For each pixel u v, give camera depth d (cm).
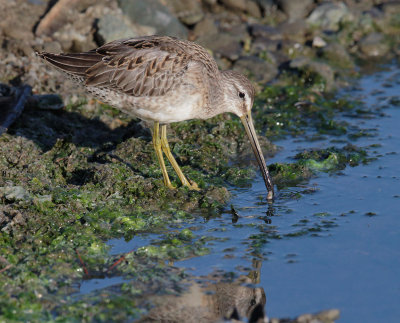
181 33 1864
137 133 1448
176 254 1046
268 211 1209
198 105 1230
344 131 1571
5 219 1080
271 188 1266
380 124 1608
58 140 1353
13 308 872
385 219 1175
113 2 1855
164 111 1214
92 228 1103
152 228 1127
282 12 2103
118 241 1081
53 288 938
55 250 1027
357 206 1227
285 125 1611
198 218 1176
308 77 1808
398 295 948
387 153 1452
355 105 1711
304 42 2030
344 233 1127
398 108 1689
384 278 991
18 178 1206
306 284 977
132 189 1219
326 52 1948
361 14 2158
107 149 1397
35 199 1112
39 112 1484
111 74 1193
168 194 1227
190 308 915
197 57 1235
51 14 1755
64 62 1208
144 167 1321
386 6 2211
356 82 1858
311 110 1684
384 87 1823
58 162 1290
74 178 1265
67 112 1510
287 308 918
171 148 1418
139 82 1188
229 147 1469
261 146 1479
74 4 1812
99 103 1550
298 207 1226
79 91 1550
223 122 1520
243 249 1073
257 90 1730
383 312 908
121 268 999
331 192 1284
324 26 2097
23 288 927
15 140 1345
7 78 1555
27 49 1638
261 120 1612
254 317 900
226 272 1004
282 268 1018
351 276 996
